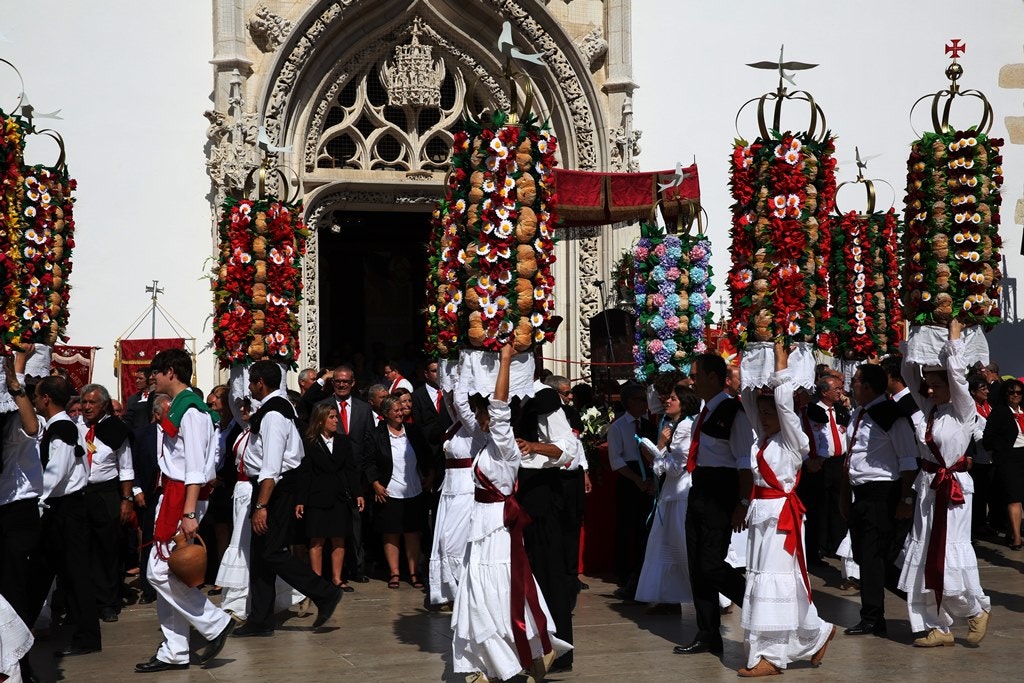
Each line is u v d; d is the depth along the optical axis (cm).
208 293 1374
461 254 710
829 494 1143
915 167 822
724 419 769
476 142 718
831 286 1224
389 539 1054
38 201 823
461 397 741
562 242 1512
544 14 1469
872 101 1623
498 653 662
